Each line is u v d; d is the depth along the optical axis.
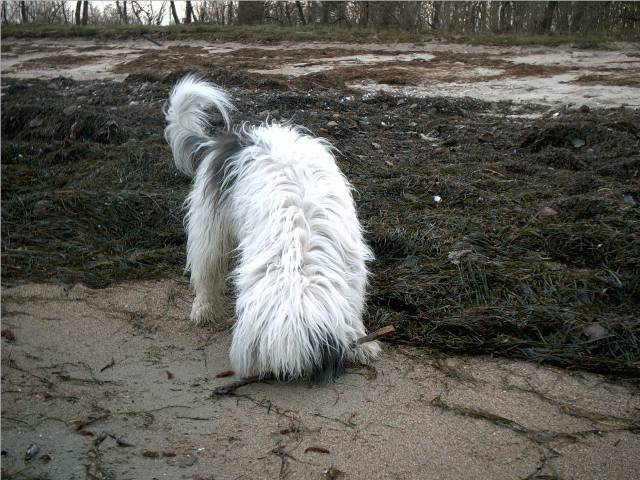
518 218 3.16
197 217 2.34
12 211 3.39
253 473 1.67
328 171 2.14
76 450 1.76
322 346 1.89
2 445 1.78
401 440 1.78
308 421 1.86
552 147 4.27
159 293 2.67
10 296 2.62
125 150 4.41
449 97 6.53
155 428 1.84
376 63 9.87
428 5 16.14
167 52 11.88
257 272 1.91
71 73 9.55
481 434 1.81
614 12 14.56
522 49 11.48
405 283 2.59
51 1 20.52
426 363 2.15
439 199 3.45
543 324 2.32
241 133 2.40
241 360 1.93
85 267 2.88
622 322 2.28
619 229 2.92
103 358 2.20
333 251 1.95
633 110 5.44
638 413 1.90
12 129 5.07
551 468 1.68
